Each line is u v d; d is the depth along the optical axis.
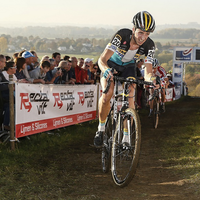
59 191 2.77
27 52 5.56
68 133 5.55
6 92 4.61
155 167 3.65
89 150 4.52
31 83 4.93
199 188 2.78
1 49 65.31
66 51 163.12
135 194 2.74
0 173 3.17
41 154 4.11
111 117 3.18
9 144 4.47
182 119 8.29
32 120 4.65
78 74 7.16
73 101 5.86
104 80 3.06
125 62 3.16
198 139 5.20
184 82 21.61
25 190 2.78
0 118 4.54
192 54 20.44
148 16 2.76
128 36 2.94
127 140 2.72
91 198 2.63
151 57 3.10
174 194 2.71
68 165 3.68
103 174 3.35
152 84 2.70
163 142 5.13
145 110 9.87
